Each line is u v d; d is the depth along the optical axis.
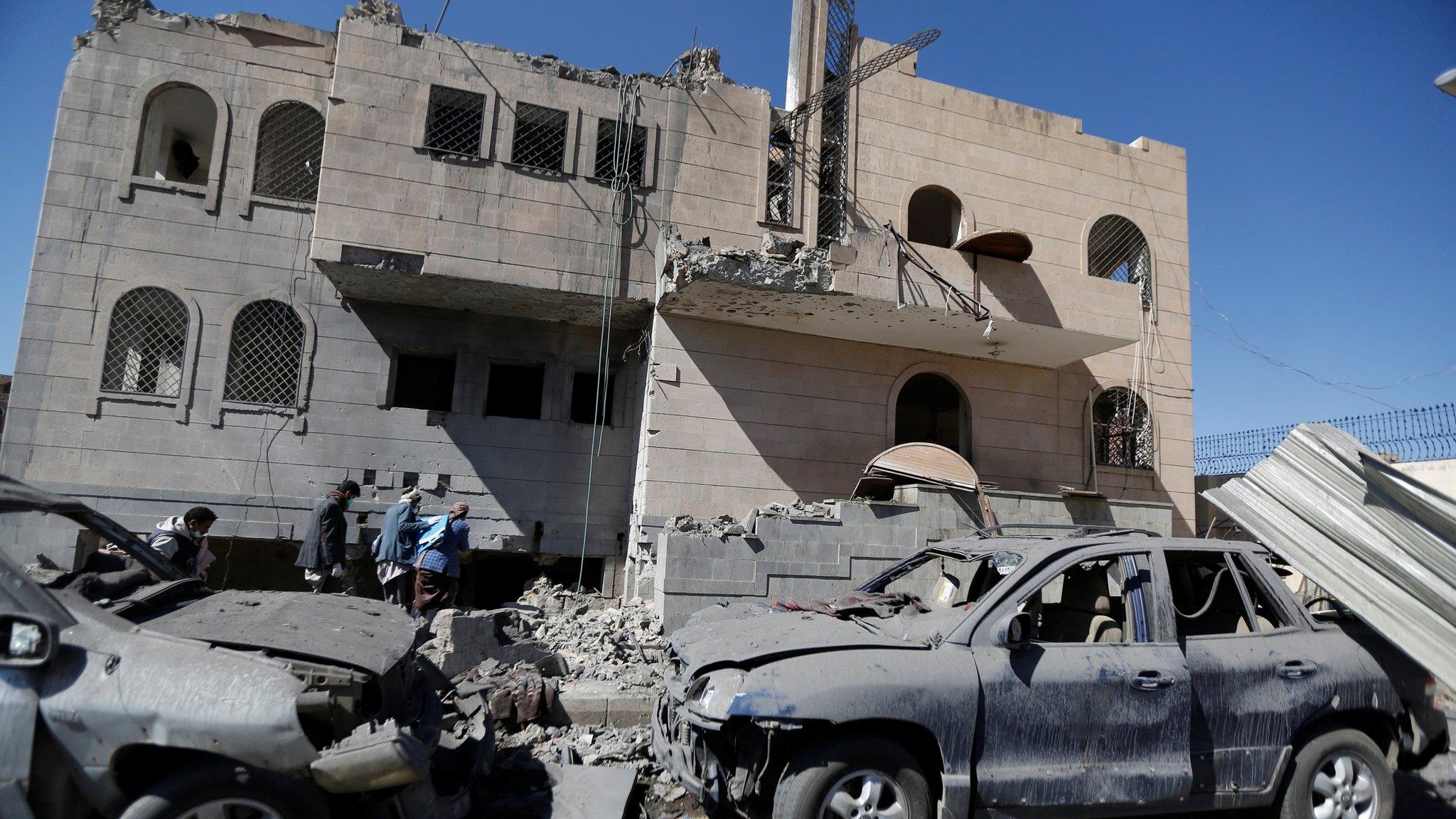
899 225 12.99
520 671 6.75
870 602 5.13
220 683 3.20
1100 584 4.96
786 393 12.16
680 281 10.33
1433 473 10.75
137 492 10.28
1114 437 14.42
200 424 10.66
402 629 4.42
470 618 7.19
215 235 10.98
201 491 10.52
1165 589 4.45
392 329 11.65
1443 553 4.06
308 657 3.67
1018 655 4.07
